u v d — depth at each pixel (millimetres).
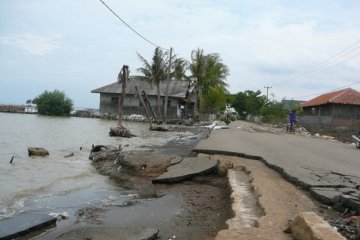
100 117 60438
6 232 5930
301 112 58125
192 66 56562
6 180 10234
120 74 28250
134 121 54719
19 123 39781
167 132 32594
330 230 4609
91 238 5699
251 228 5312
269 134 27625
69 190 9344
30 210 7418
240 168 10836
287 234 5125
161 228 6449
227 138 20469
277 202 6719
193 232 6223
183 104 64125
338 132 33688
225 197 8484
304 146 18406
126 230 6062
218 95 71875
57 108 64688
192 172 10461
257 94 103438
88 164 13695
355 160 13430
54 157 15070
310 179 8586
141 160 11703
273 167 10664
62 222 6766
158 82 49562
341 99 43062
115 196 8867
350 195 6977
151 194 9102
